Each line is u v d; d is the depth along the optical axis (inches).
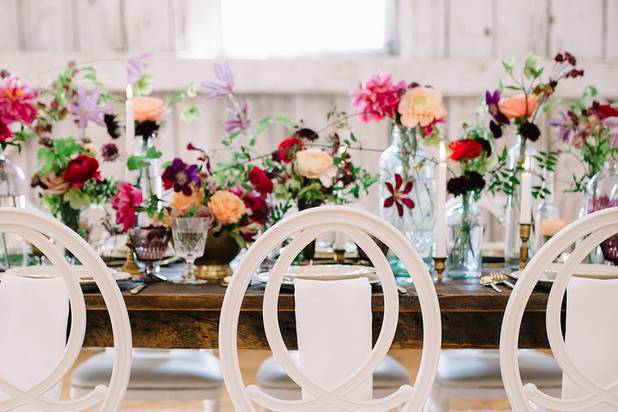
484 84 154.0
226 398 111.8
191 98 151.1
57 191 73.2
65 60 149.6
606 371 52.6
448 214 72.6
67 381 121.0
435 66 153.7
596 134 78.7
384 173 73.6
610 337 52.6
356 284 52.0
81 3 152.0
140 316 60.6
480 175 69.8
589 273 59.9
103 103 83.2
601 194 70.9
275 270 49.6
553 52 156.6
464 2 155.6
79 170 71.9
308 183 70.4
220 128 151.9
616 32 156.8
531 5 155.7
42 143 75.9
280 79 152.3
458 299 59.4
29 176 145.4
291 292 59.7
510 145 122.0
